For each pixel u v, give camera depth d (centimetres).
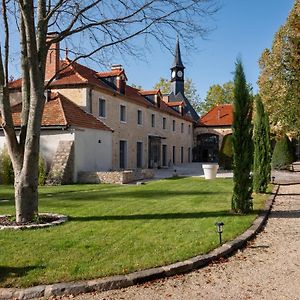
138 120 3030
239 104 877
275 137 2400
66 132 1872
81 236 631
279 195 1280
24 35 788
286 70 1908
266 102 2058
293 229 727
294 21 1661
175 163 4053
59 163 1788
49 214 835
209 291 421
